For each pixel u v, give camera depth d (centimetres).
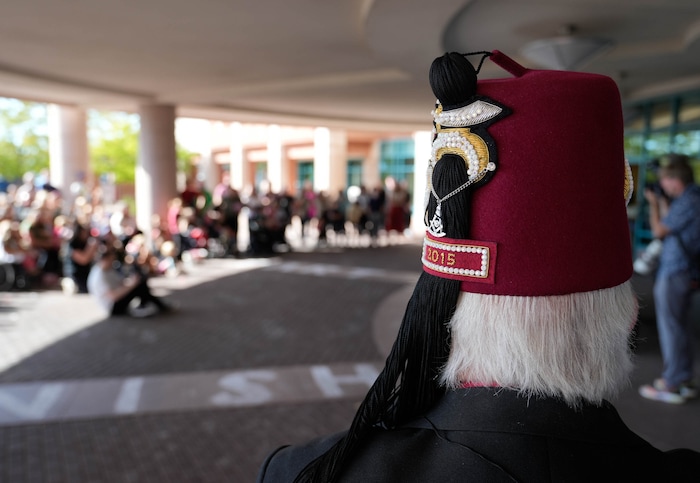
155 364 526
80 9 593
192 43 733
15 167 2016
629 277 72
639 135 1072
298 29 657
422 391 73
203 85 1077
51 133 1367
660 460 68
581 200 65
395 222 1616
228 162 3058
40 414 411
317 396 454
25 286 865
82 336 618
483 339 67
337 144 2225
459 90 67
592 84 67
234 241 1262
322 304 797
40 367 513
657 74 843
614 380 70
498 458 63
